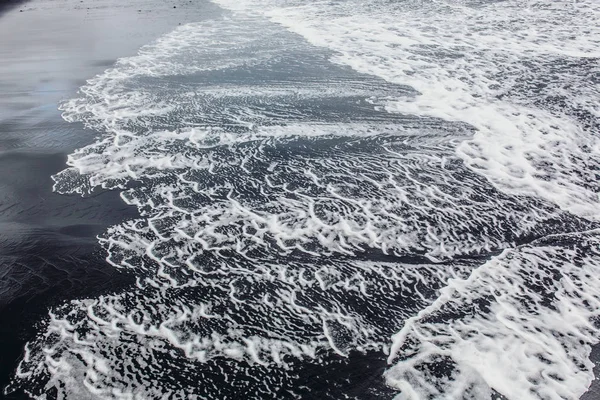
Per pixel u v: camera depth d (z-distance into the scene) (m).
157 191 4.30
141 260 3.49
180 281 3.30
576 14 9.55
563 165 4.63
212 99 6.19
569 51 7.61
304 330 2.92
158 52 8.30
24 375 2.67
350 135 5.20
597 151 4.85
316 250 3.58
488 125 5.38
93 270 3.40
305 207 4.06
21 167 4.72
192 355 2.76
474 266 3.41
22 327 2.97
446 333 2.88
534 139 5.09
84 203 4.16
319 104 5.98
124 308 3.09
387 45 8.27
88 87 6.76
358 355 2.76
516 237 3.70
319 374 2.65
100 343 2.84
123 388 2.59
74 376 2.65
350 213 3.97
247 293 3.19
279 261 3.47
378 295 3.17
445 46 8.11
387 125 5.42
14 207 4.12
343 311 3.05
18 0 14.19
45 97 6.46
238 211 4.02
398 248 3.59
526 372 2.63
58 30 10.11
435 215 3.94
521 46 7.94
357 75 6.92
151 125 5.54
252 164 4.69
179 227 3.83
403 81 6.68
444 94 6.22
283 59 7.69
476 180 4.41
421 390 2.55
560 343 2.80
